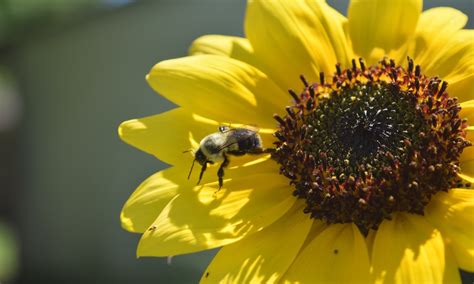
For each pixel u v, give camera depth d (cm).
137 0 73
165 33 74
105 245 78
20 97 83
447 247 26
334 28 31
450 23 30
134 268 75
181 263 54
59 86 81
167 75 29
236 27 71
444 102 28
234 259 27
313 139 29
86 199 80
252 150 29
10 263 81
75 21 76
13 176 84
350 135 29
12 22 77
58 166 82
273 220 28
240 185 29
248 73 30
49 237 81
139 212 28
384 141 28
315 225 28
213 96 29
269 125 30
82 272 79
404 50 30
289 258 27
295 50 30
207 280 27
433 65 30
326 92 30
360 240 27
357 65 30
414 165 27
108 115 78
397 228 27
